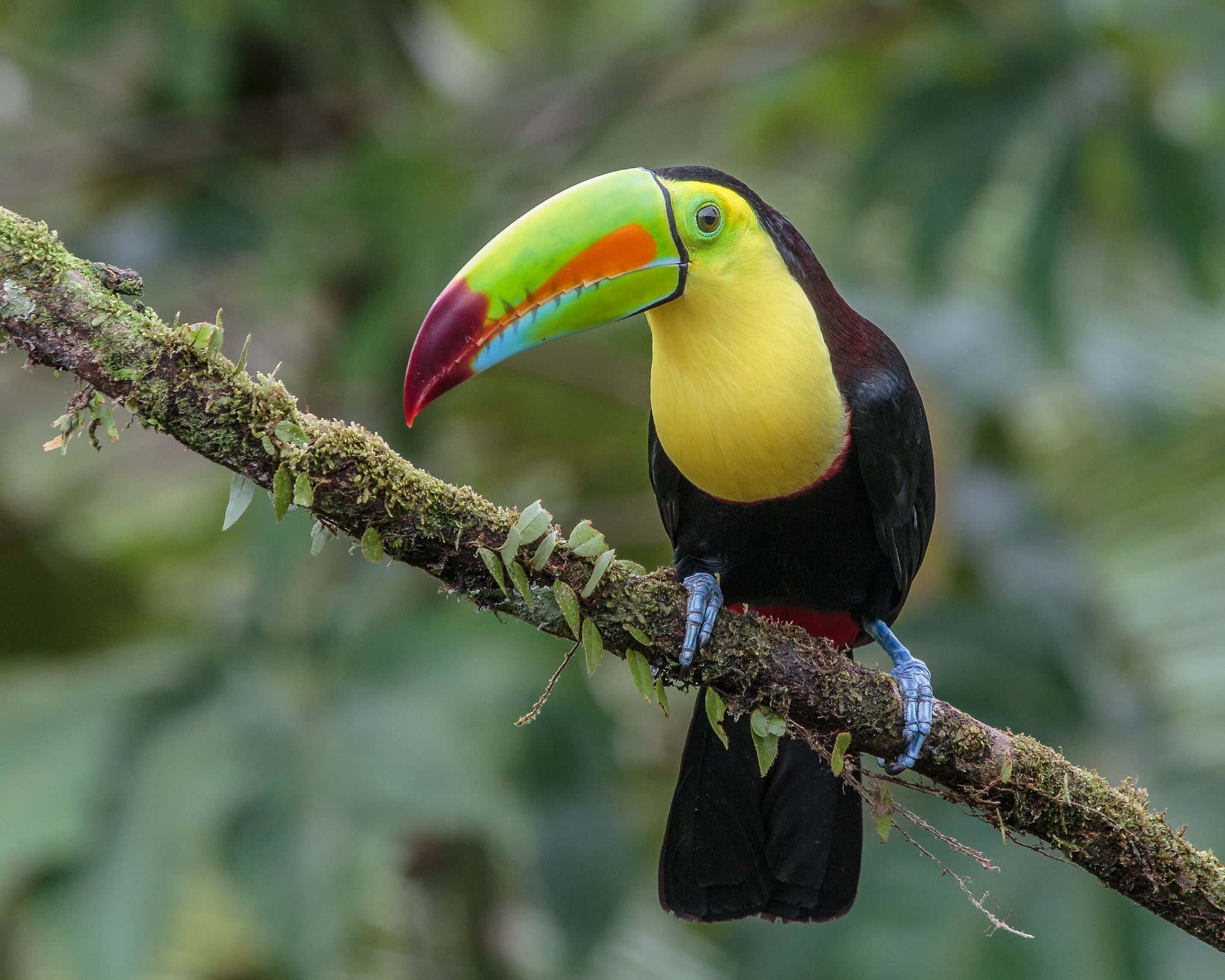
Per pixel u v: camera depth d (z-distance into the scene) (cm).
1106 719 1055
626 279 623
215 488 1375
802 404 638
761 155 1432
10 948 1018
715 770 676
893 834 995
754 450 643
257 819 932
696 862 683
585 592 551
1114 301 1244
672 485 708
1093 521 1226
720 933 1172
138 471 1336
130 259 1179
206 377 505
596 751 1038
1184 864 583
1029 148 1172
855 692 583
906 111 1188
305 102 1230
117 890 917
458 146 1205
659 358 654
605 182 634
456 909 1138
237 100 1244
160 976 1110
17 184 1250
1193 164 1142
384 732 967
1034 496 1177
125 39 1201
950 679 1066
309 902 902
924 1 1226
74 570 1288
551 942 1102
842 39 1246
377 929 1127
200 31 1128
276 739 970
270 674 1020
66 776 965
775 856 682
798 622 746
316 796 939
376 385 1149
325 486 518
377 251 1101
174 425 506
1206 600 1151
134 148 1229
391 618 1051
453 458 1320
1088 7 1180
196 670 1024
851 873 682
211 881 1143
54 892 923
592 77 1246
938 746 586
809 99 1385
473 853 1130
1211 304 1151
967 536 1134
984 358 1145
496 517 539
